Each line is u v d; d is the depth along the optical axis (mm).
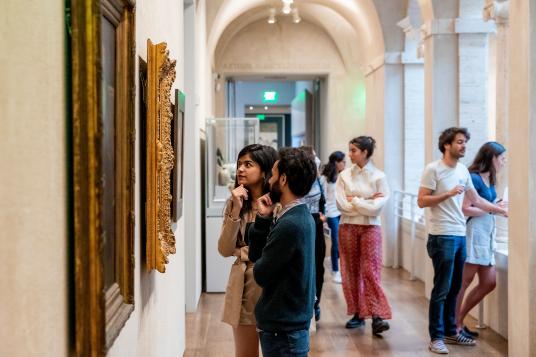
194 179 6812
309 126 15500
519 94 4668
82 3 1500
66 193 1553
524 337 4594
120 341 2174
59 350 1509
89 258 1546
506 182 6062
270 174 3447
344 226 5977
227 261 7902
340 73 14156
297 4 12812
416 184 9859
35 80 1349
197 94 7027
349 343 5594
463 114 7391
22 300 1292
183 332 5066
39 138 1370
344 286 6051
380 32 9828
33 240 1343
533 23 4469
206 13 9422
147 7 2939
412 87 9852
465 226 5246
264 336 2748
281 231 2660
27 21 1311
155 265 2764
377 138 10352
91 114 1517
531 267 4512
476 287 5555
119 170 2057
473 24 7293
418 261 8680
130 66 2141
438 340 5297
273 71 14062
